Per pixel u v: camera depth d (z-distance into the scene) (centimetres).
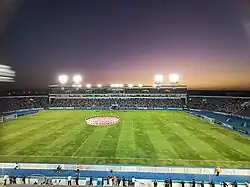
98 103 9219
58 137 3828
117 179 2134
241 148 3231
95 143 3444
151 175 2342
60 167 2461
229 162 2680
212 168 2417
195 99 10556
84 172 2412
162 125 4884
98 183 2180
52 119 5706
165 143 3447
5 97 8781
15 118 5888
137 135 3956
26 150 3108
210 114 7600
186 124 5022
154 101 9106
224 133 4153
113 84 8138
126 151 3055
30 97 9825
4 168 2488
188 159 2769
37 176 2277
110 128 4556
